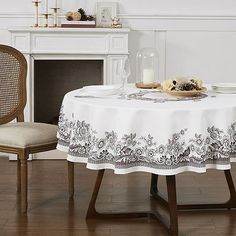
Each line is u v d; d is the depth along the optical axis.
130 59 5.27
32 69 4.91
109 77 4.97
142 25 5.24
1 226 3.33
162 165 2.88
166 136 2.88
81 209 3.63
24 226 3.33
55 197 3.88
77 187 4.12
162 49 5.29
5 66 3.94
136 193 3.97
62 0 5.17
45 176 4.43
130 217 3.46
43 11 5.17
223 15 5.24
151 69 3.74
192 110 2.90
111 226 3.34
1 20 5.14
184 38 5.29
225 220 3.44
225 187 4.11
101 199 3.83
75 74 5.43
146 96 3.36
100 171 3.39
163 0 5.22
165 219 3.37
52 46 4.89
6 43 5.16
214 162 2.98
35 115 5.43
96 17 5.16
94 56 4.95
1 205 3.70
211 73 5.34
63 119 3.32
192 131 2.91
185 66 5.32
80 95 3.39
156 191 3.89
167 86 3.36
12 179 4.34
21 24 5.17
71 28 4.87
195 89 3.38
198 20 5.26
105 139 3.00
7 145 3.54
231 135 2.98
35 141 3.55
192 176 4.41
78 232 3.24
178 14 5.23
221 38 5.30
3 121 3.92
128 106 2.97
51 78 5.42
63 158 5.03
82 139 3.12
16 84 3.98
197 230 3.27
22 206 3.55
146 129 2.91
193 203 3.68
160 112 2.88
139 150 2.94
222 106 2.98
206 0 5.24
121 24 5.20
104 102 3.11
